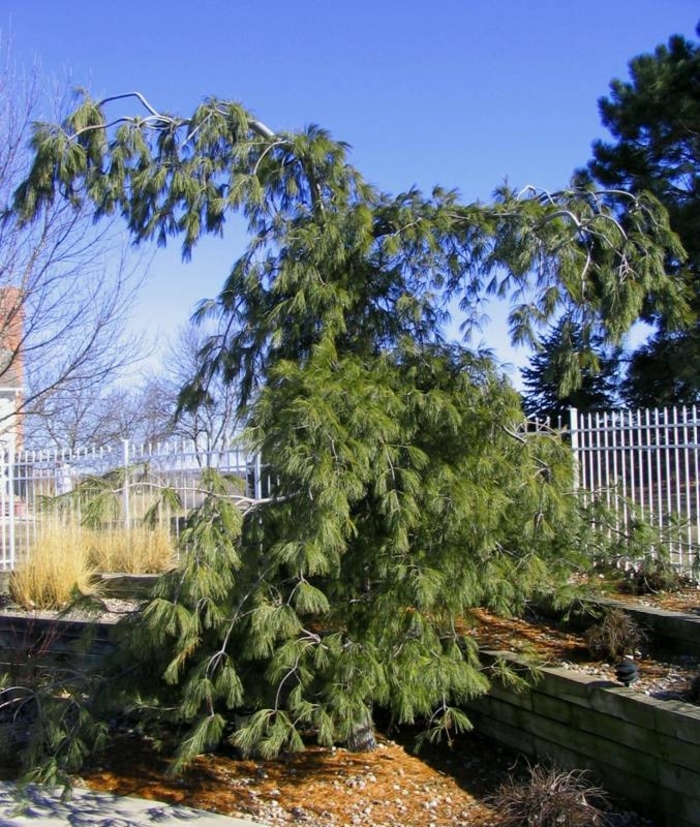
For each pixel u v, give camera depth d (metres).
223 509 5.61
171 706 6.43
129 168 7.48
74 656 8.69
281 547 5.59
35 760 6.28
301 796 6.20
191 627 5.58
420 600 5.67
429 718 6.59
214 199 7.10
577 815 5.21
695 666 6.63
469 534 6.03
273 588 5.89
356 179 7.18
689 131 18.23
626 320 6.78
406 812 5.87
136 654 6.29
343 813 5.90
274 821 5.84
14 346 13.37
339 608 6.22
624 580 8.38
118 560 11.08
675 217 17.06
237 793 6.30
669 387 18.47
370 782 6.38
